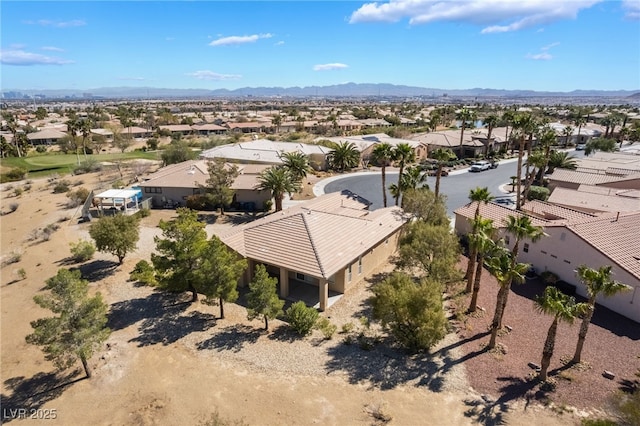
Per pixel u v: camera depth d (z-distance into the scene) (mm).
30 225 49219
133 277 33219
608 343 23891
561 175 57938
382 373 21469
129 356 23234
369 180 69062
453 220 46906
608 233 30438
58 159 94250
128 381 21234
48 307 20062
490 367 21781
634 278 26094
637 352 23031
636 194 45469
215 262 25109
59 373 22188
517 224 21328
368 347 23500
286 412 18781
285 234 31469
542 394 19766
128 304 29344
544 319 26516
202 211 52312
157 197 54875
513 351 23141
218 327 26203
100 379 21438
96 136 118125
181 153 75875
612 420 17922
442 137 92062
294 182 52688
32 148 116750
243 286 31703
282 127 150750
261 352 23391
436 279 27156
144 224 47281
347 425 18000
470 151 90750
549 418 18297
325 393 20016
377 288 24109
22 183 72375
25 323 27766
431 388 20297
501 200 55125
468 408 18922
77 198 56594
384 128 133000
